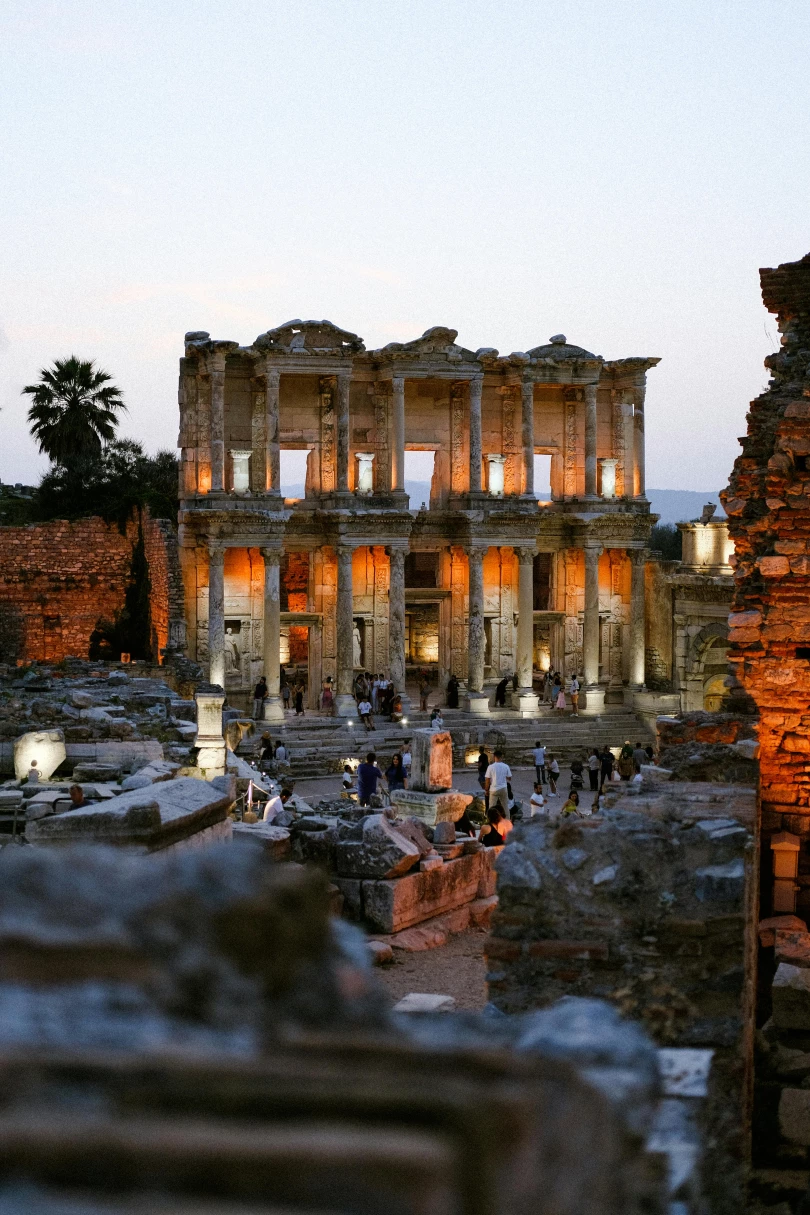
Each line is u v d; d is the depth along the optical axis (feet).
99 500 279.28
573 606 261.85
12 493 333.42
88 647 263.90
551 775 192.65
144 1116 10.15
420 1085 10.82
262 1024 12.77
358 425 244.22
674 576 248.93
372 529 236.63
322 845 78.74
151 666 180.86
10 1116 9.80
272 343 230.68
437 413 250.37
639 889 37.37
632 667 254.68
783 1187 40.22
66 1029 11.46
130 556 265.75
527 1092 11.25
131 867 14.51
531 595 248.11
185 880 14.24
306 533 241.96
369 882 76.95
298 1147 9.61
